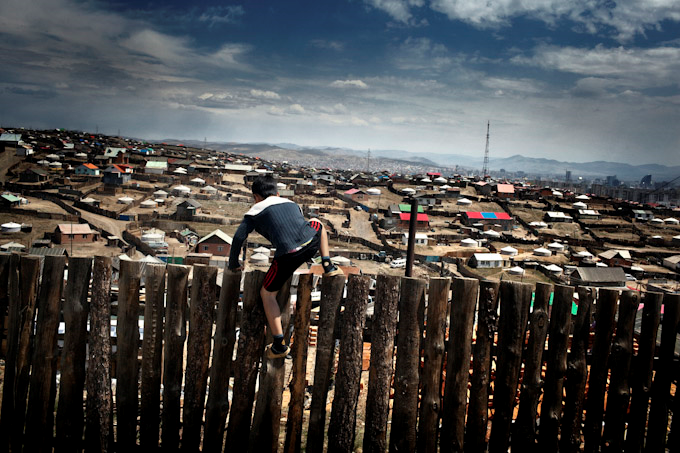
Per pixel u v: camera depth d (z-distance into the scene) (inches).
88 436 145.9
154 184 4311.0
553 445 146.5
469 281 142.6
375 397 143.1
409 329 142.1
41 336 145.9
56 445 147.5
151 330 145.9
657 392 146.5
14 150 4813.0
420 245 3376.0
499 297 146.5
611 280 2851.9
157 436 148.6
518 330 143.6
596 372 146.7
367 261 3031.5
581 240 3892.7
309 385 222.1
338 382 143.3
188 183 4571.9
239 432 145.9
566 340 145.3
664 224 4709.6
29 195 3627.0
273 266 137.4
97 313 144.6
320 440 145.6
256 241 2979.8
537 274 3006.9
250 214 139.6
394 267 2888.8
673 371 146.2
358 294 141.1
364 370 226.2
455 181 5703.7
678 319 143.9
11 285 147.2
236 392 144.6
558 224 4404.5
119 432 148.7
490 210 4722.0
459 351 144.0
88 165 4347.9
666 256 3624.5
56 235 2699.3
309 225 141.3
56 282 146.3
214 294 144.8
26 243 2603.3
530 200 5231.3
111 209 3408.0
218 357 144.6
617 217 4771.2
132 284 145.9
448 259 3137.3
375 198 4712.1
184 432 146.6
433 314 143.3
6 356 147.7
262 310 143.4
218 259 2518.5
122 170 4222.4
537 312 144.9
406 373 142.9
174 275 144.9
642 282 2967.5
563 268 3115.2
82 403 148.3
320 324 144.1
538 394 146.9
